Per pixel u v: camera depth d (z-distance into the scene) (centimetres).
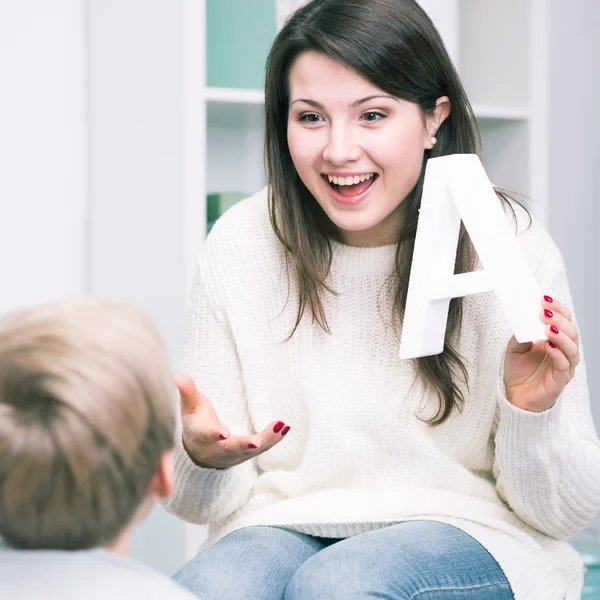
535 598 184
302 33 190
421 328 181
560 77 402
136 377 126
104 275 328
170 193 298
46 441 120
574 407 199
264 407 213
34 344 124
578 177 408
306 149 194
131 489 127
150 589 123
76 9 327
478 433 204
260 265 214
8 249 322
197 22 292
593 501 193
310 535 200
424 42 193
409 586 171
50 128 326
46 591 119
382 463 204
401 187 195
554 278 204
